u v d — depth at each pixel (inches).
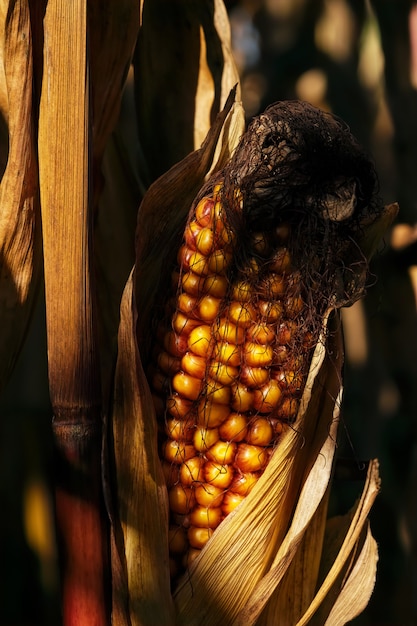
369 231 20.3
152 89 23.3
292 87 35.3
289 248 19.0
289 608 19.9
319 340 19.3
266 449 19.3
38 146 19.4
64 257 19.1
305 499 19.7
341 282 19.5
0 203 20.3
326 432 19.9
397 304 27.6
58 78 19.2
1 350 20.8
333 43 31.2
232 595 19.3
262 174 18.9
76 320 19.1
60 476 19.2
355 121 29.1
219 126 20.0
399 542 29.0
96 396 19.3
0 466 31.5
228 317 19.0
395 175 27.0
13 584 32.4
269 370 19.1
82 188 19.2
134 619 19.4
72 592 19.2
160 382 19.4
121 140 23.7
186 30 23.0
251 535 19.2
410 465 28.3
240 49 40.1
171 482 19.4
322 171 19.0
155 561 19.3
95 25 21.5
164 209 20.0
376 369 28.3
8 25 19.5
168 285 19.7
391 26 27.4
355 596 20.4
